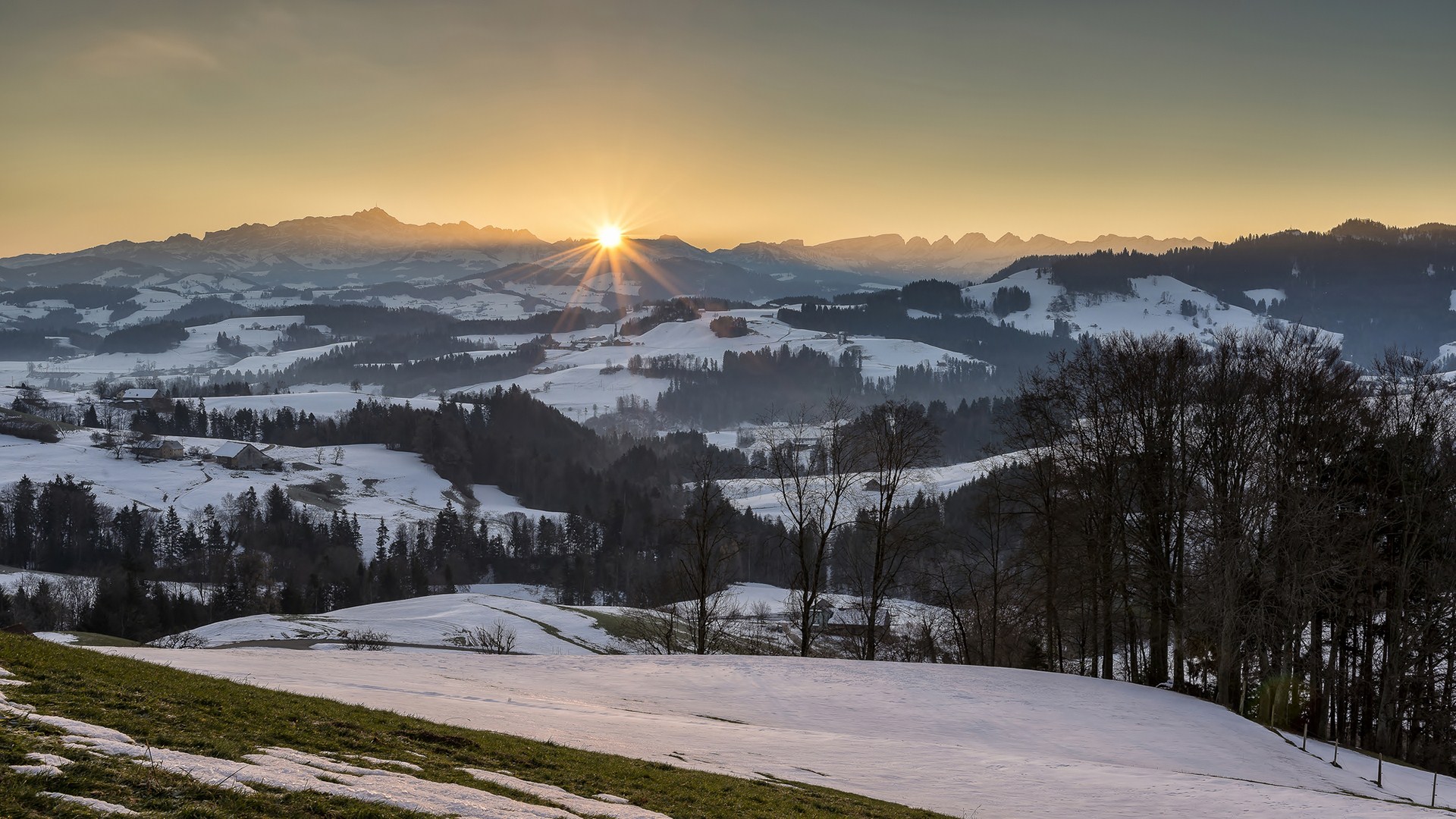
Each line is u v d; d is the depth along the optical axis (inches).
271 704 692.7
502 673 1258.6
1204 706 1398.9
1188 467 1638.8
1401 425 1670.8
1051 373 1769.2
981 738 1117.7
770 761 861.8
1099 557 1620.3
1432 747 1679.4
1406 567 1636.3
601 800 594.6
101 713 541.3
